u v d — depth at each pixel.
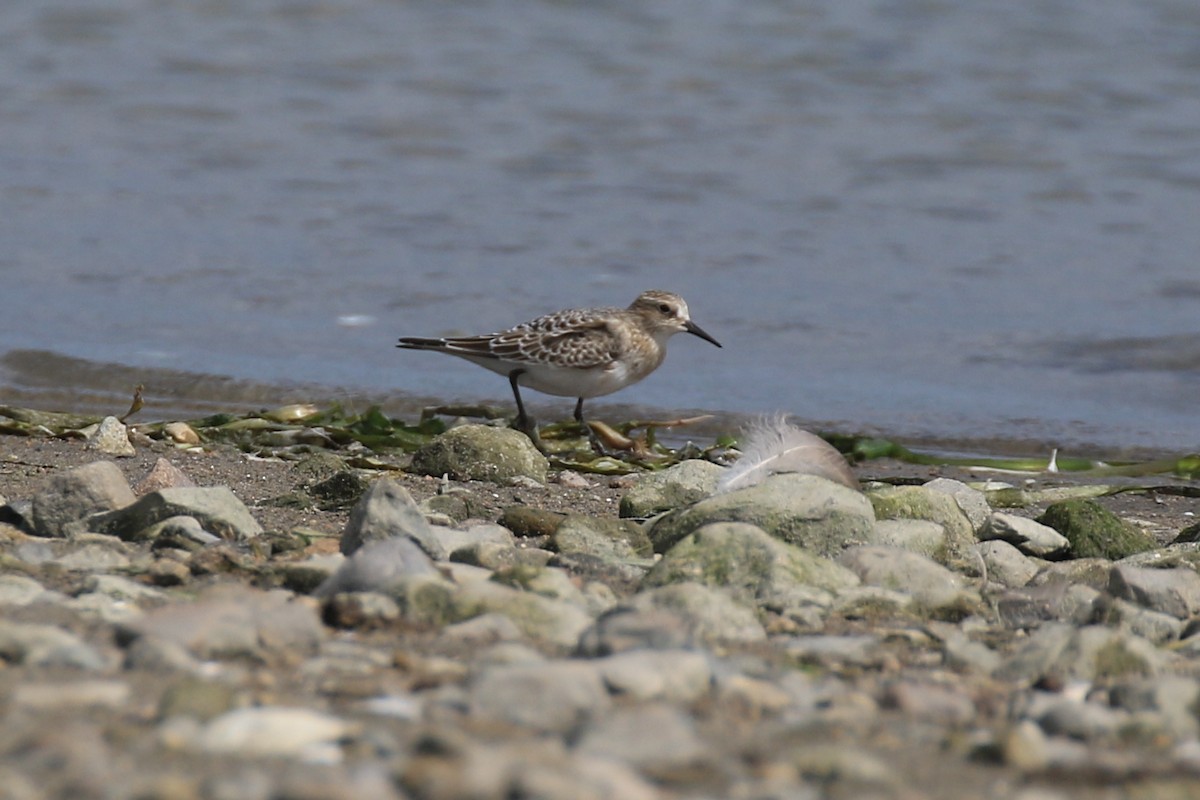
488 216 20.78
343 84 26.77
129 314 16.84
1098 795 4.22
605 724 4.46
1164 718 5.10
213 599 5.89
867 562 7.45
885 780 4.20
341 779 3.88
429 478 10.58
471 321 17.02
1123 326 17.09
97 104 25.59
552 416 14.34
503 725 4.64
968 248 19.95
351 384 15.05
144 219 20.50
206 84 26.73
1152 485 12.06
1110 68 27.34
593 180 22.48
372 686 5.11
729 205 21.45
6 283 17.70
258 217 20.64
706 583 7.00
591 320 13.05
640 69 27.50
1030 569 8.26
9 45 28.19
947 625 6.79
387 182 22.23
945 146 23.98
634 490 9.49
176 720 4.43
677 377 15.51
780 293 18.17
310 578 6.83
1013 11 30.11
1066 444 13.77
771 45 28.67
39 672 5.05
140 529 7.95
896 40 28.89
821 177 22.73
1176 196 22.06
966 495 9.45
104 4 30.80
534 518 8.76
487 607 6.15
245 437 12.02
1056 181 22.64
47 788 3.82
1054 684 5.66
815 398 14.91
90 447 11.13
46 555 7.31
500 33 29.59
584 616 6.21
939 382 15.45
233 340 16.16
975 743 4.60
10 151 23.25
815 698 5.20
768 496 7.98
